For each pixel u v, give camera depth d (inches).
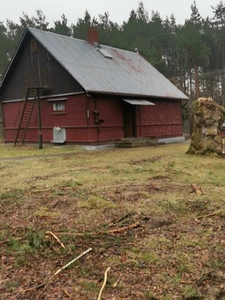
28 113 757.3
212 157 434.3
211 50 1553.9
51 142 711.1
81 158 464.4
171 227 166.4
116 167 355.3
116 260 130.3
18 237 154.5
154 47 1444.4
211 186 255.0
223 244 144.0
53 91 693.9
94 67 720.3
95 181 277.4
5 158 489.4
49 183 271.6
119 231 159.9
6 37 1438.2
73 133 666.8
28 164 403.9
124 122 744.3
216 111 456.1
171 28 1705.2
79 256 133.2
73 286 112.2
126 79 757.3
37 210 197.3
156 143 724.7
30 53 732.0
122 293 107.7
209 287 110.9
